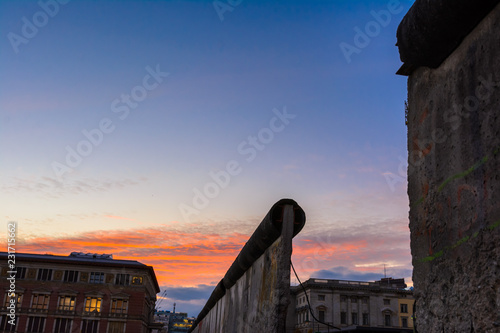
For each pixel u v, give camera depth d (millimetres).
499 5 2039
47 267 52344
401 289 70250
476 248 2045
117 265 53406
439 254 2363
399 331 32312
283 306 3666
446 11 2203
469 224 2117
